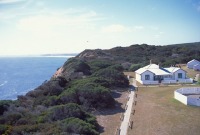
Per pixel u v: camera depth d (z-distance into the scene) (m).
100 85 44.88
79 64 65.62
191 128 29.14
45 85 44.47
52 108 31.09
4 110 30.47
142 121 32.12
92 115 33.03
